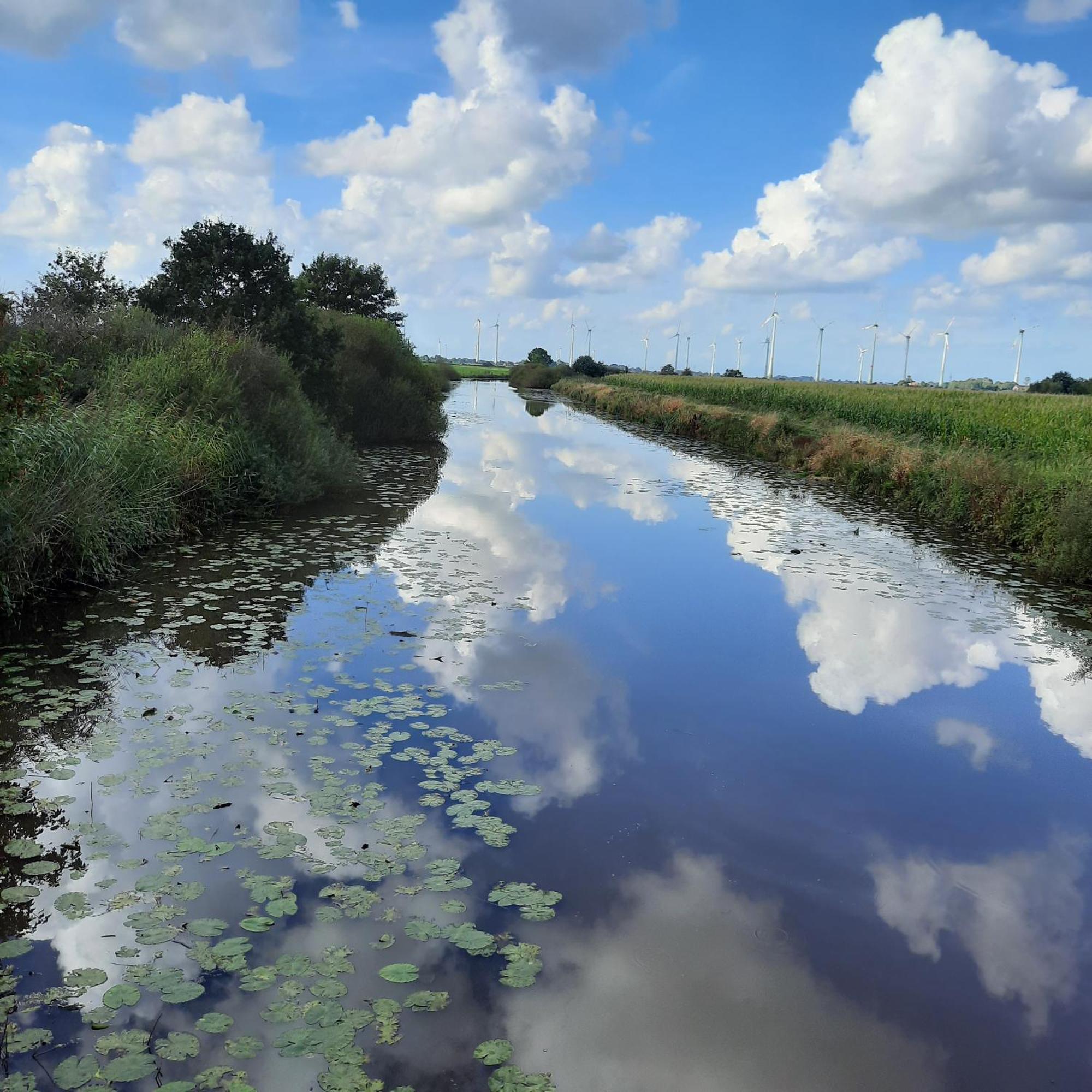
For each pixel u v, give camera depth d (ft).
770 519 45.80
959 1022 9.66
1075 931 11.51
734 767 16.02
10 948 10.00
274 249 53.47
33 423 25.25
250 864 11.84
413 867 12.02
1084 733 18.67
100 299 49.42
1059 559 34.22
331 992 9.52
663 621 25.36
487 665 20.56
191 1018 9.05
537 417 124.67
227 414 37.68
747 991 9.97
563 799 14.33
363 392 71.61
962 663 23.08
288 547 31.81
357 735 16.21
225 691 17.98
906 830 14.05
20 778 13.99
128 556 28.73
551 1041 9.01
